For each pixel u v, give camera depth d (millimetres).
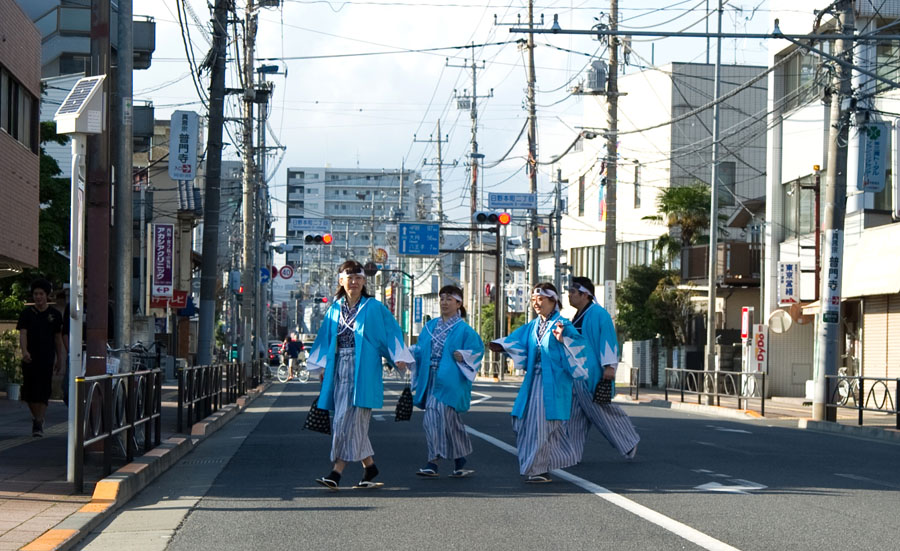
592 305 12281
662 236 42281
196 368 17219
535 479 10570
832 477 11383
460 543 7395
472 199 53188
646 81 46625
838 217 21906
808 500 9469
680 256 40531
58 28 37219
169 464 12203
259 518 8484
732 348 37844
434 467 11117
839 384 21906
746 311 30375
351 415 9953
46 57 37062
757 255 36656
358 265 10055
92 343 11531
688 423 20141
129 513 8875
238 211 68812
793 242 33250
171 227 30969
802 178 32781
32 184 22094
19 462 11539
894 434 19156
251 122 38500
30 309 14469
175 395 28594
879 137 23328
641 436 16422
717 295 40438
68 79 34812
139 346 13914
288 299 144375
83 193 9922
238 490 10117
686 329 40562
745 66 45469
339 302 10109
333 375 10023
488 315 67688
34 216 22328
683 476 11188
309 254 130750
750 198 44781
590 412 12297
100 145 11602
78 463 9242
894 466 12906
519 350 10711
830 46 21938
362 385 9891
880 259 26719
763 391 24141
